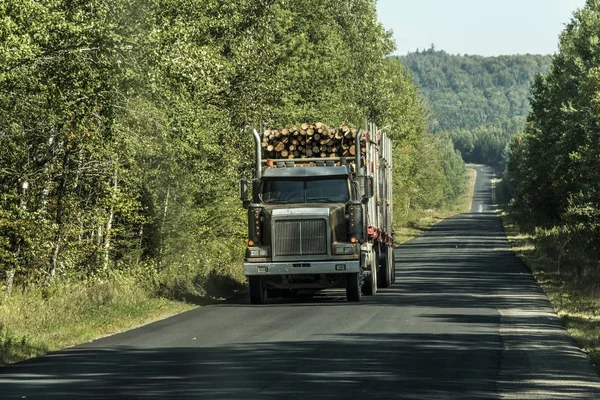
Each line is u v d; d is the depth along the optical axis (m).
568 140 138.88
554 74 158.38
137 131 50.53
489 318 43.94
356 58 152.00
